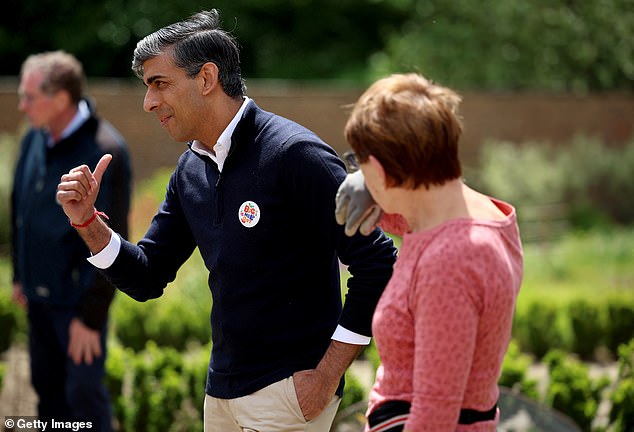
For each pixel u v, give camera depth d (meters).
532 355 12.21
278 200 4.59
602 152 25.48
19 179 7.64
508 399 6.47
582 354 12.18
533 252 19.97
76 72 7.23
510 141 25.77
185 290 13.23
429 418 3.41
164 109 4.69
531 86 28.98
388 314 3.60
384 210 3.79
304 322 4.72
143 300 5.17
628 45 28.78
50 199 7.16
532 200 23.61
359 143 3.56
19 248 7.43
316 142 4.61
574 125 26.44
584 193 24.36
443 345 3.39
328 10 36.03
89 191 4.71
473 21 29.28
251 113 4.71
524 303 12.36
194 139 4.78
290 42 35.91
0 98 21.52
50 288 7.18
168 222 5.17
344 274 13.22
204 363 8.38
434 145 3.47
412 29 32.09
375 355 9.00
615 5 28.67
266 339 4.69
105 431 7.30
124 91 22.53
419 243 3.56
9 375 10.41
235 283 4.69
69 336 7.17
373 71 33.16
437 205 3.58
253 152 4.65
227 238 4.68
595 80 29.28
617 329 12.08
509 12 28.70
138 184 22.61
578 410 7.82
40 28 33.34
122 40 33.19
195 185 4.89
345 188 3.95
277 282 4.66
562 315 12.27
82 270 7.12
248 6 35.19
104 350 7.25
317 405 4.63
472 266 3.40
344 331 4.58
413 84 3.58
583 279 17.22
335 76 34.47
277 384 4.66
